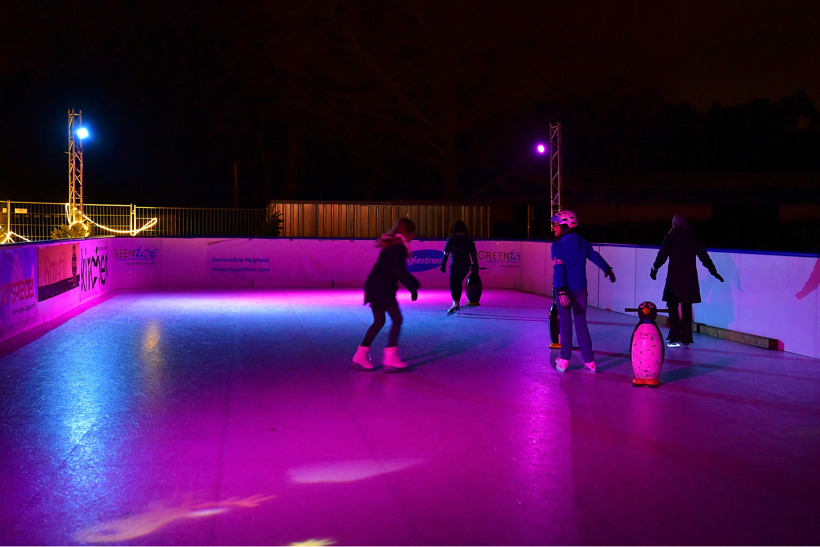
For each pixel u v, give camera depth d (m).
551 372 7.47
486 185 40.09
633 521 3.67
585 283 7.47
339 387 6.70
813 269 8.30
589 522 3.65
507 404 6.08
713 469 4.47
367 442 4.99
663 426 5.43
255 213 24.45
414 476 4.32
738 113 39.59
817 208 31.25
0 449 4.79
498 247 18.03
